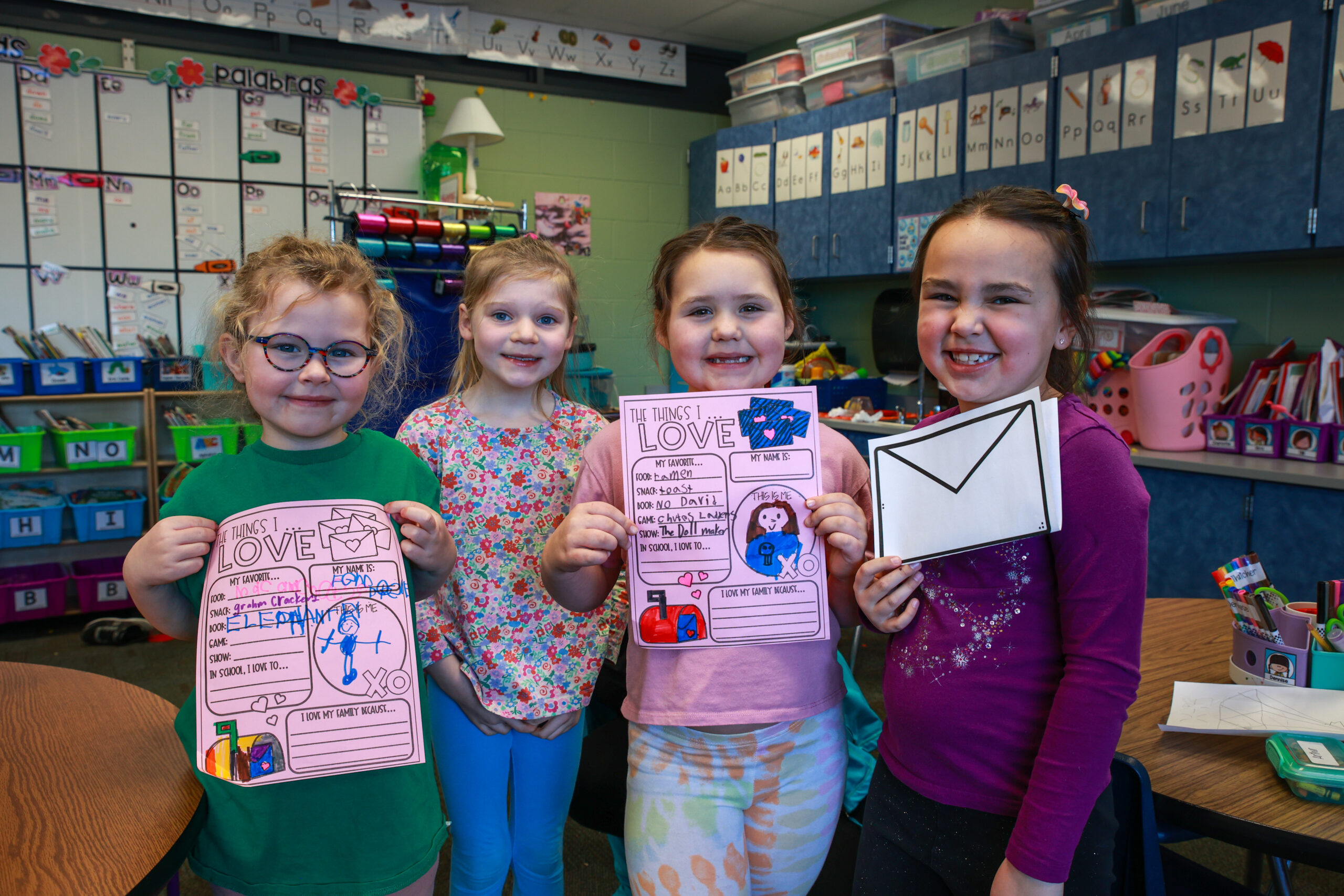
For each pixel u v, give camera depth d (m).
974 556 0.84
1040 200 0.86
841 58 3.89
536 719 1.26
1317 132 2.36
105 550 3.86
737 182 4.54
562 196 4.70
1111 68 2.83
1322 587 1.11
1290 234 2.44
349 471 0.96
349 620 0.86
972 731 0.82
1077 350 1.00
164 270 3.84
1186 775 0.91
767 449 0.96
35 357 3.52
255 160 3.95
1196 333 2.68
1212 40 2.56
